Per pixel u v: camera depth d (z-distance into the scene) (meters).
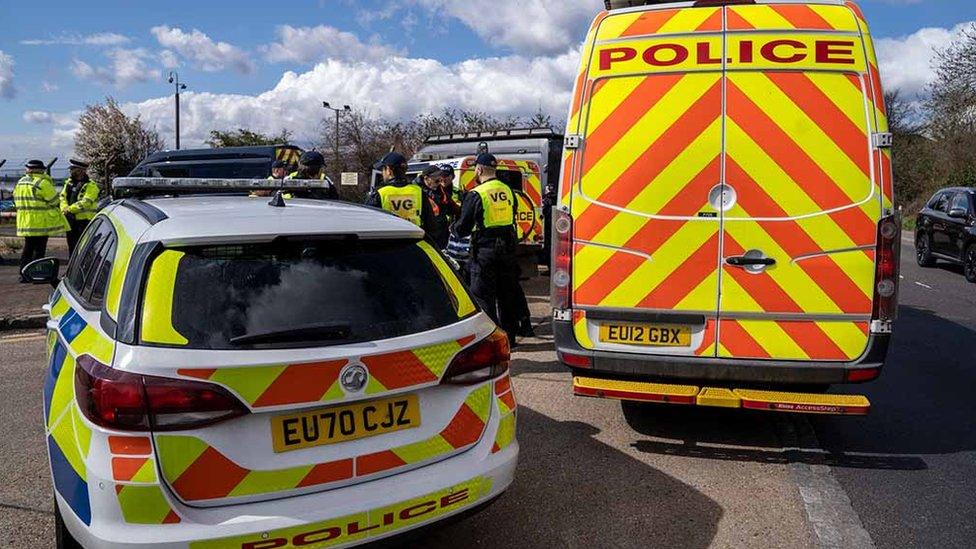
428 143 15.23
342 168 34.12
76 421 2.57
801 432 4.96
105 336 2.64
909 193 35.22
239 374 2.52
